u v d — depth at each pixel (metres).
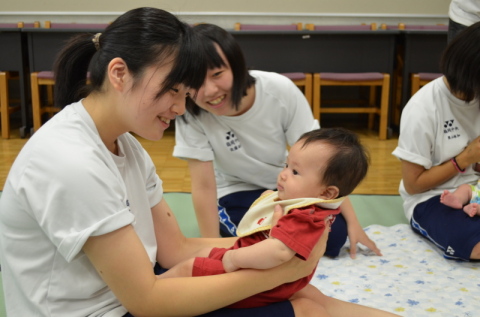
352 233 1.88
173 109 1.00
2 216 1.00
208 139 1.90
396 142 3.99
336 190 1.20
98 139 1.01
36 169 0.93
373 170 3.18
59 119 1.00
